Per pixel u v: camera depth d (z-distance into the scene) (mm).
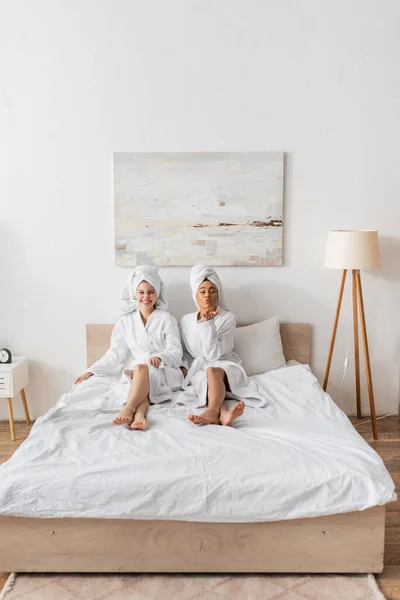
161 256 3352
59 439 2301
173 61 3227
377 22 3199
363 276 3398
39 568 2070
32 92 3248
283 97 3258
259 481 2025
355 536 2049
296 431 2398
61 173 3311
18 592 1999
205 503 2000
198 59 3227
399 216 3352
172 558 2064
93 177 3314
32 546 2055
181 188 3297
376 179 3322
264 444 2227
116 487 2002
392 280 3398
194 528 2045
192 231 3332
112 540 2051
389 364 3473
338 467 2078
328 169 3312
